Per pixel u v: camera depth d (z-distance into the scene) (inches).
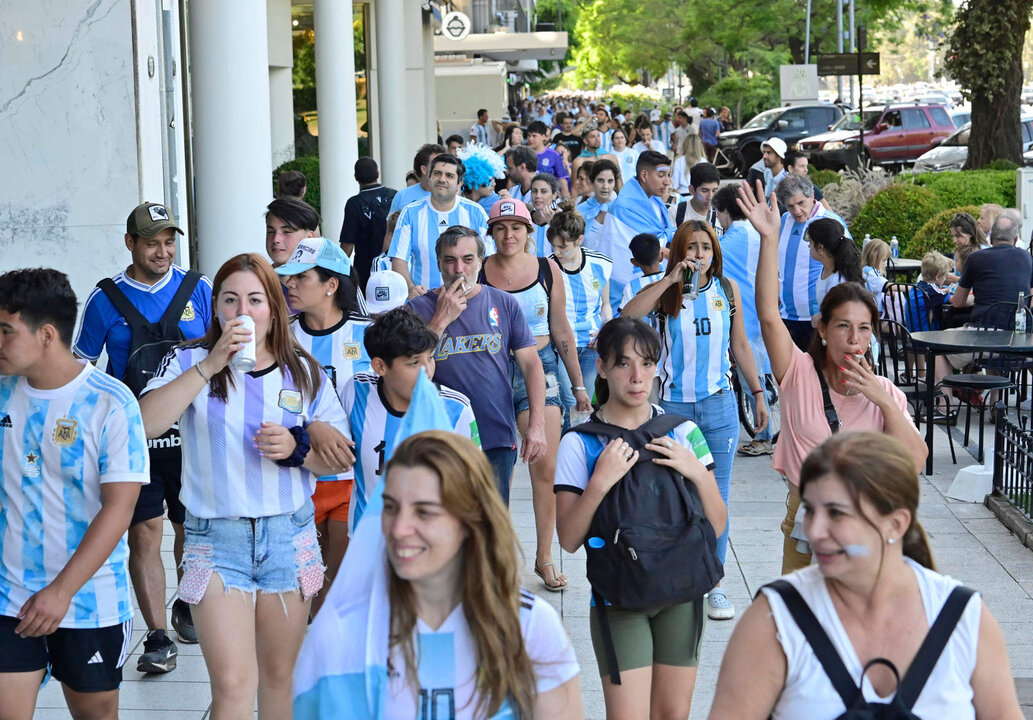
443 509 145.6
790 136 2156.7
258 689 255.3
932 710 151.2
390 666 151.0
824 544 150.8
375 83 1502.2
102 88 476.1
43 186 479.8
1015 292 647.1
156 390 237.6
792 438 277.9
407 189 553.0
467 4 2628.0
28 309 218.5
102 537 220.8
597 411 250.2
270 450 241.0
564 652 155.9
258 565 246.2
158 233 321.1
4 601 226.7
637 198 587.5
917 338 563.5
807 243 540.7
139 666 326.0
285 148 1312.7
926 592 153.8
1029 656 336.8
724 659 159.0
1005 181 1229.7
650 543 228.4
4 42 473.7
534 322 400.5
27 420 224.7
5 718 227.1
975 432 615.8
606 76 4899.1
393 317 264.8
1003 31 1475.1
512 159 768.9
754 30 3430.1
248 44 517.7
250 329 238.8
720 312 360.8
